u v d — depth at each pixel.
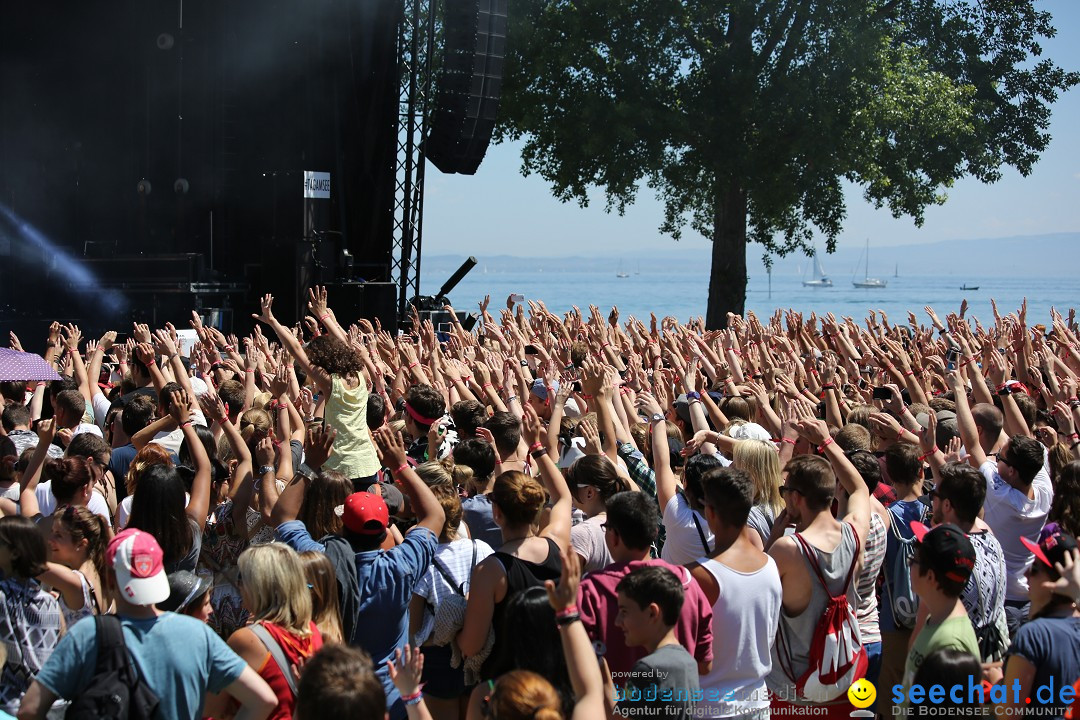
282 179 19.28
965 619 3.99
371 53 20.30
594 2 23.69
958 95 25.14
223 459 6.18
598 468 4.98
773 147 23.62
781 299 135.12
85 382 8.19
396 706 4.46
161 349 7.92
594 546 4.82
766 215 25.69
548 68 24.50
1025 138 27.47
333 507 4.82
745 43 24.31
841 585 4.40
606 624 4.01
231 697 3.93
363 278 21.20
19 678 4.15
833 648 4.35
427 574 4.70
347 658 3.08
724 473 4.24
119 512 5.41
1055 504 5.26
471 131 19.45
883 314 12.36
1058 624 3.78
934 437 5.90
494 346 10.19
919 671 3.67
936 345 10.77
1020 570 5.51
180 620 3.62
